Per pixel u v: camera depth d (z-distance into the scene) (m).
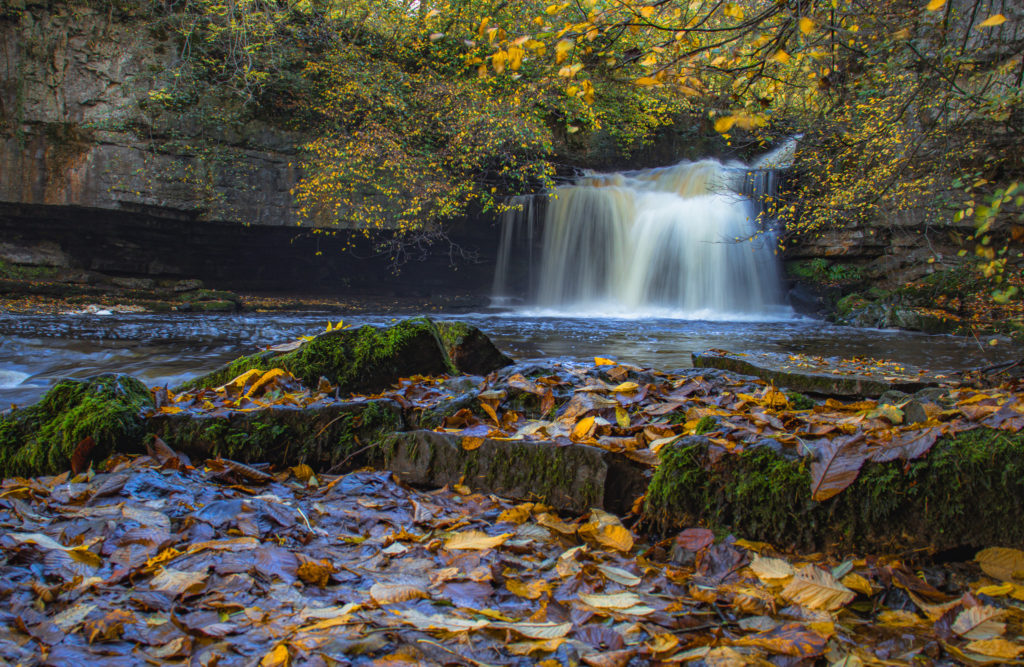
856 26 4.48
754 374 4.90
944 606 1.72
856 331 14.68
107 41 15.50
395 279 22.02
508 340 11.20
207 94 16.52
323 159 17.30
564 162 21.48
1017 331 11.91
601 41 3.66
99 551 1.90
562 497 2.49
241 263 19.55
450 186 18.44
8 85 14.89
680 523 2.26
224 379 4.02
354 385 3.94
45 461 2.74
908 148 6.90
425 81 18.72
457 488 2.68
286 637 1.50
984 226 4.02
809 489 2.06
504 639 1.54
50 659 1.36
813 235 19.41
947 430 2.08
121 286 17.44
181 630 1.52
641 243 21.09
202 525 2.13
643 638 1.58
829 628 1.61
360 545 2.14
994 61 5.77
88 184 15.52
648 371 4.02
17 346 8.98
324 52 17.78
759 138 10.02
